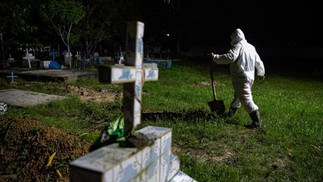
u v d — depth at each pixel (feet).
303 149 16.34
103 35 69.72
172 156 10.12
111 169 6.69
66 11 47.19
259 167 14.12
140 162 7.84
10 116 18.61
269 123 20.79
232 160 14.82
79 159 7.02
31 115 19.88
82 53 73.97
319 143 17.58
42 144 13.10
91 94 30.27
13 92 28.86
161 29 100.32
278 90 41.11
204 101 28.35
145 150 8.04
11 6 38.37
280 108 26.18
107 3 63.31
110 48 92.68
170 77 49.37
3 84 34.14
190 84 42.63
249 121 21.07
